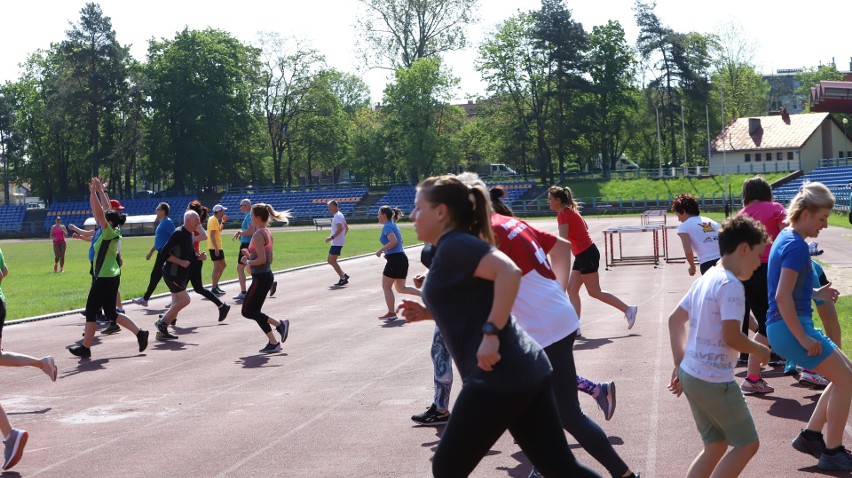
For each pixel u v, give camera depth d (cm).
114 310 1205
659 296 1664
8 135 9494
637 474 528
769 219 845
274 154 9481
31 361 825
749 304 839
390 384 941
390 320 1508
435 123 8669
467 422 408
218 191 10369
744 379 867
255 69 9306
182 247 1365
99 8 8612
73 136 9256
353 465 638
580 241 1172
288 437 730
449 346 425
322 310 1712
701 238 1023
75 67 8556
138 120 9056
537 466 427
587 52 8725
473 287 412
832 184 6706
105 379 1049
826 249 2648
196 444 722
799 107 15050
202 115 8931
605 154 9044
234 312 1728
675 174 8356
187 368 1107
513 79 8631
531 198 8306
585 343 1141
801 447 602
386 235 1503
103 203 1202
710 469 486
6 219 9406
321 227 7306
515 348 409
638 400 800
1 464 686
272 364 1109
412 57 8138
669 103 8825
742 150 8475
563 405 528
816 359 568
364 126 10306
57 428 804
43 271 3316
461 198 429
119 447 723
